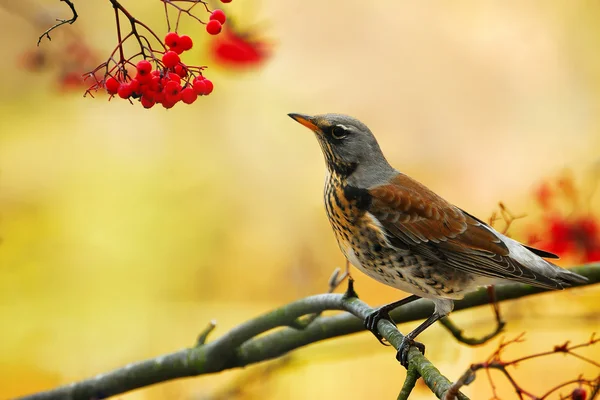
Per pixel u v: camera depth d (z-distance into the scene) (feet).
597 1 50.42
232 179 48.03
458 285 25.57
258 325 24.66
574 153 48.57
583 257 31.65
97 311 45.32
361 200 25.99
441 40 51.98
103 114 47.98
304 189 48.06
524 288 26.40
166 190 47.70
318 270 46.55
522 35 51.62
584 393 19.52
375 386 42.39
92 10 41.24
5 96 46.52
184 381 37.45
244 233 47.24
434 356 34.99
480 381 42.01
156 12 42.39
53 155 47.32
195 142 48.34
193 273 46.37
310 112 49.49
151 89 18.65
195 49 42.37
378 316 24.17
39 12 34.58
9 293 44.98
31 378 43.47
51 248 46.03
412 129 50.85
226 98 48.60
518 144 49.96
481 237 25.80
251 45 31.71
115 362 44.21
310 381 42.29
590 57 50.44
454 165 50.08
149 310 45.52
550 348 42.55
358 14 51.29
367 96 50.62
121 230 46.80
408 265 25.59
